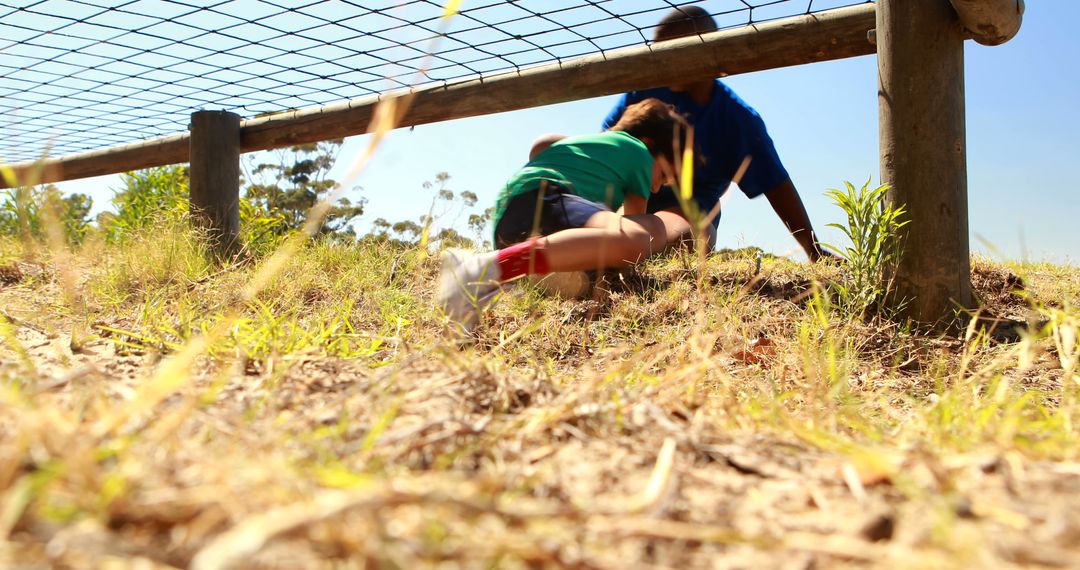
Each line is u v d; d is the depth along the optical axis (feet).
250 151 18.34
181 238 13.24
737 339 7.57
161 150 19.45
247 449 2.98
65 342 6.36
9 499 2.01
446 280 8.43
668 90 13.50
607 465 3.17
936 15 9.04
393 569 1.81
